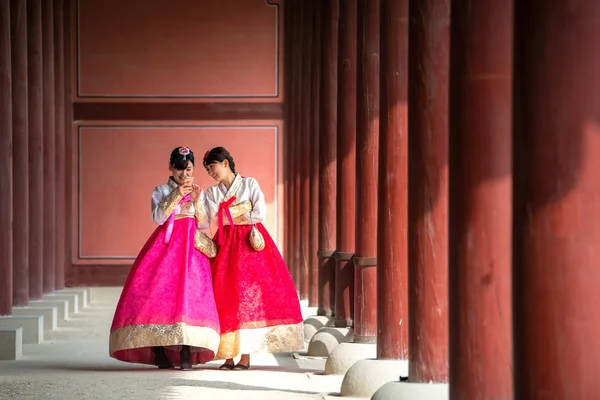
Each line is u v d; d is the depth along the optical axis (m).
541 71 4.47
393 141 9.66
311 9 23.84
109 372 11.34
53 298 21.83
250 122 29.30
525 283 4.58
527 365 4.58
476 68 6.39
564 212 4.47
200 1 29.31
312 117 21.73
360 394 9.38
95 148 29.03
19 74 18.58
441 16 8.03
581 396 4.47
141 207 29.11
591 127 4.44
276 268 11.66
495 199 6.41
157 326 10.91
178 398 9.16
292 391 9.82
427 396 7.95
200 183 29.16
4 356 13.09
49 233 23.45
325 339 13.45
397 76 9.66
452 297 6.57
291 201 28.05
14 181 18.50
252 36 29.36
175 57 29.25
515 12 4.60
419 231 8.14
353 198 14.77
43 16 23.89
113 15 29.14
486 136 6.40
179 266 11.14
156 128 29.19
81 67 29.03
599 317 4.47
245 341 11.45
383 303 9.70
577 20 4.42
